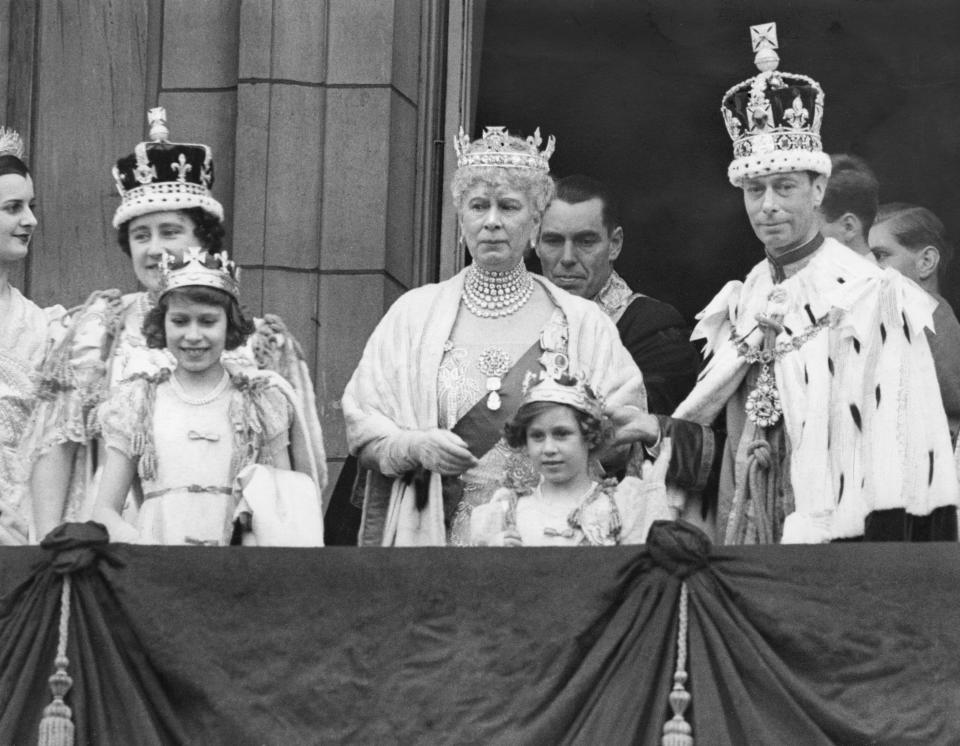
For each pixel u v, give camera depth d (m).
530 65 28.44
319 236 28.14
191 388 24.02
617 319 26.75
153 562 22.66
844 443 24.47
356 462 25.34
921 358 24.75
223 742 22.34
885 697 22.25
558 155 28.22
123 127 28.48
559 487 24.05
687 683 22.28
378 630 22.53
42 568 22.59
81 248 28.23
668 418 24.67
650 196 27.92
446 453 24.23
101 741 22.27
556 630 22.45
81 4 28.66
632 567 22.52
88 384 24.62
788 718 22.17
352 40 28.47
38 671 22.45
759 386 24.88
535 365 24.84
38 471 24.48
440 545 24.03
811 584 22.42
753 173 25.11
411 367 24.92
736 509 24.67
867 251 27.72
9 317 25.80
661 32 28.34
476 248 24.92
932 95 28.03
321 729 22.39
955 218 27.72
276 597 22.59
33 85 28.53
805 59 28.27
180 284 23.89
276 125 28.33
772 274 25.41
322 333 27.95
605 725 22.20
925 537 24.34
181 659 22.48
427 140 28.47
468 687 22.41
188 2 28.70
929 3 28.23
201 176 25.47
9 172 25.94
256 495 23.50
